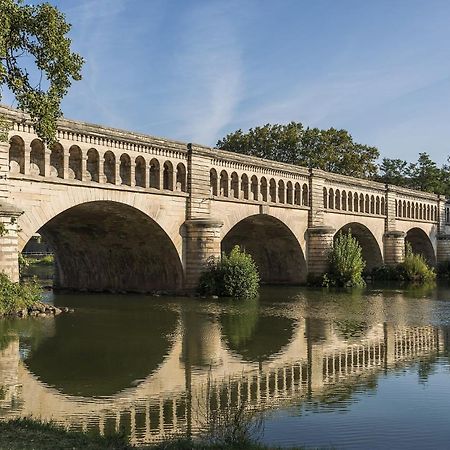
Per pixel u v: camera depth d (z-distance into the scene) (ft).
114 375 69.31
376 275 258.57
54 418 53.11
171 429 50.42
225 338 94.73
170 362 76.48
